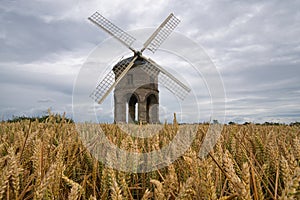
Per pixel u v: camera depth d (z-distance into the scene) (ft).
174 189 3.86
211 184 3.26
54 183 4.17
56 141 8.59
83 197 4.61
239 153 6.61
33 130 11.23
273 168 5.76
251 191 4.58
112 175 4.18
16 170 3.76
